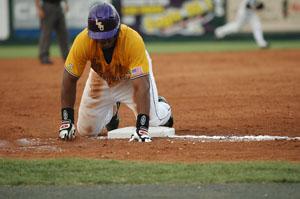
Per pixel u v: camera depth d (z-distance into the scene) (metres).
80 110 24.78
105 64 22.94
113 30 21.78
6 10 76.31
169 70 50.22
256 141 23.52
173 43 77.75
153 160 20.70
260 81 41.84
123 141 23.67
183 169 19.48
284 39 78.44
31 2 76.12
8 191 17.72
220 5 77.12
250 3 68.00
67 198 17.03
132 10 76.31
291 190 17.52
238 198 16.83
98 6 21.86
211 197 16.94
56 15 54.09
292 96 35.34
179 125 27.34
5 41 77.00
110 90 24.12
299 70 47.84
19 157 21.44
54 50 74.69
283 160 20.61
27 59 61.94
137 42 22.41
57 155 21.64
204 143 23.19
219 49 69.38
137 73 22.48
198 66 52.81
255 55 61.22
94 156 21.36
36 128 27.20
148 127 23.55
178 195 17.16
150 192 17.44
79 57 22.77
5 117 30.19
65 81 23.27
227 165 19.88
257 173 19.00
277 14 78.12
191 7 77.38
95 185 18.16
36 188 17.97
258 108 31.55
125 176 18.88
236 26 71.88
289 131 25.72
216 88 39.22
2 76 47.75
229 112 30.56
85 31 22.66
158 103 24.69
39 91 39.50
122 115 30.45
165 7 77.00
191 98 35.59
